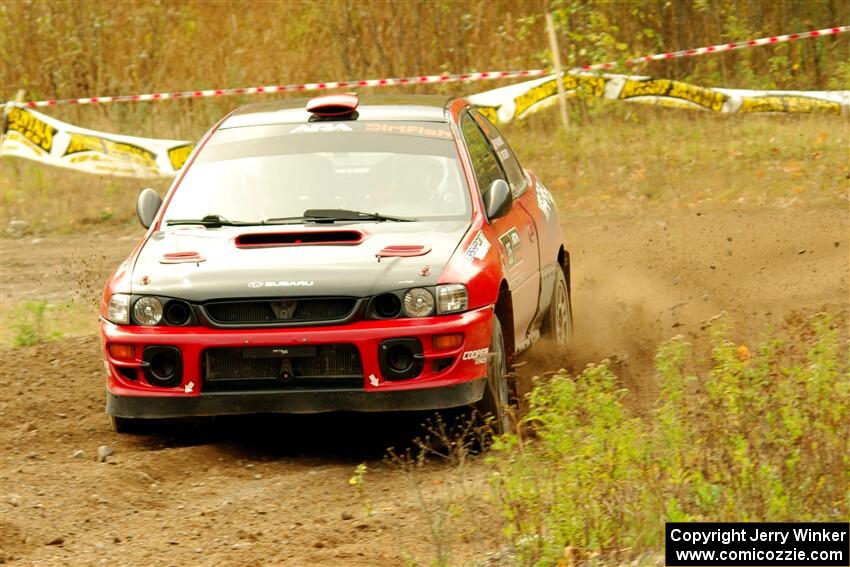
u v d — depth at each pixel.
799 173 47.22
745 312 30.64
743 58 60.41
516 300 23.12
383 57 61.88
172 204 23.52
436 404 20.06
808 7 61.09
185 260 21.30
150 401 20.69
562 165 51.53
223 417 23.92
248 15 65.94
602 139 53.25
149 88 62.62
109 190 53.34
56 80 62.47
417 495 18.56
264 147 24.20
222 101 62.22
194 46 64.69
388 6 61.97
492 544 15.84
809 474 14.77
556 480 15.58
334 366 20.25
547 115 56.84
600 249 39.88
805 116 54.56
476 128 25.84
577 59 59.53
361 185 23.16
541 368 26.77
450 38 61.47
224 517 18.17
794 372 15.95
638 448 15.36
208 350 20.36
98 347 29.94
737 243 38.84
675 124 54.47
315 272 20.41
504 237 23.11
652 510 14.72
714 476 14.86
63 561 16.45
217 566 15.96
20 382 26.80
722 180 47.66
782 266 35.47
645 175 49.00
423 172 23.30
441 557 14.95
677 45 60.84
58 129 55.75
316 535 17.03
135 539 17.31
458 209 22.67
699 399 18.16
